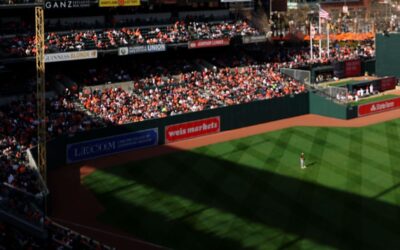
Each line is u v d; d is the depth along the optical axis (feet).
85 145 156.87
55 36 192.65
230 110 192.85
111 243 104.37
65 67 201.46
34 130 156.25
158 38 214.90
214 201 126.11
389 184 137.80
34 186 122.42
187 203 124.77
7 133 151.53
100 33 205.26
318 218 115.96
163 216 117.19
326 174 145.89
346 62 271.69
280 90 218.79
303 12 332.80
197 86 212.84
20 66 186.70
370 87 250.98
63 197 128.57
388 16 376.27
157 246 103.40
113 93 193.47
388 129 198.70
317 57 274.57
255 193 131.23
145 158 160.04
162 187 135.64
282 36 290.56
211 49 249.55
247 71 236.63
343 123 206.28
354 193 131.13
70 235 103.14
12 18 192.75
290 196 129.08
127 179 141.69
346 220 114.83
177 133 179.11
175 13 239.09
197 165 153.69
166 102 193.26
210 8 251.60
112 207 122.62
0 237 96.27
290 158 161.07
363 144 177.88
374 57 287.28
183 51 238.27
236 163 155.63
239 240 105.40
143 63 223.51
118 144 164.55
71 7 191.83
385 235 107.14
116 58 215.92
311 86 230.07
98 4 197.16
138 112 181.37
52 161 148.56
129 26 219.41
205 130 186.50
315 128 197.88
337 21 345.72
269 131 192.54
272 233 108.47
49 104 174.70
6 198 110.52
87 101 181.88
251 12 276.82
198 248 102.37
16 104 171.01
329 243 103.81
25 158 137.90
